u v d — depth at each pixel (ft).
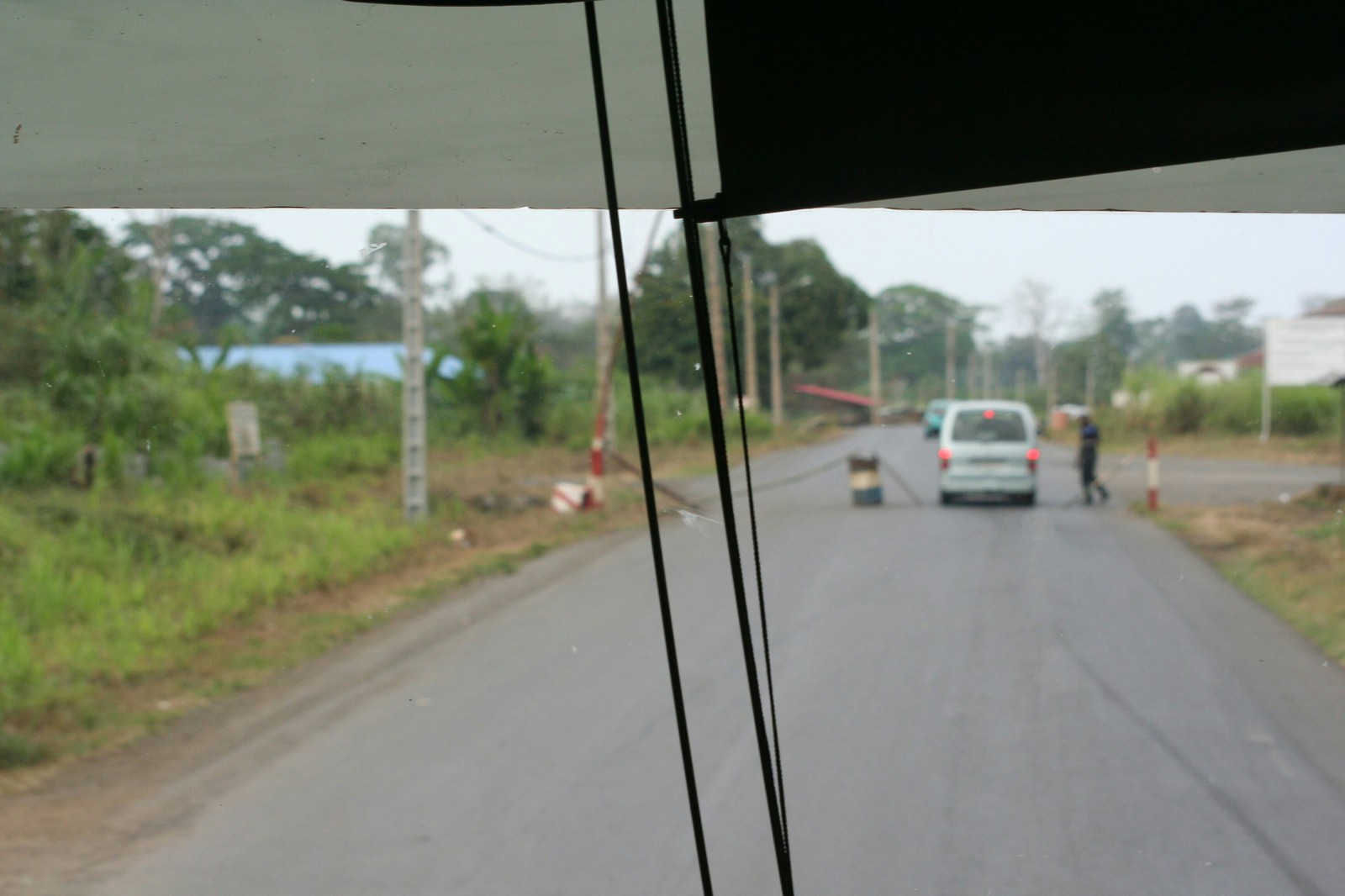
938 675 22.94
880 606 30.63
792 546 43.09
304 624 29.37
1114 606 30.37
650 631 27.86
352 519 45.21
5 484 41.27
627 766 17.58
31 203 12.16
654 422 106.42
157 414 51.47
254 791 16.81
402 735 19.61
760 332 173.78
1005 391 284.41
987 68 7.95
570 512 53.52
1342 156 10.35
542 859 14.03
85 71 9.27
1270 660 24.02
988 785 16.35
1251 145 8.25
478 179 11.64
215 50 8.96
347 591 34.12
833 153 8.48
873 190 8.67
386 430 73.26
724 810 15.58
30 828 15.42
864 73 8.05
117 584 31.22
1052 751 17.93
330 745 19.13
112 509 38.81
